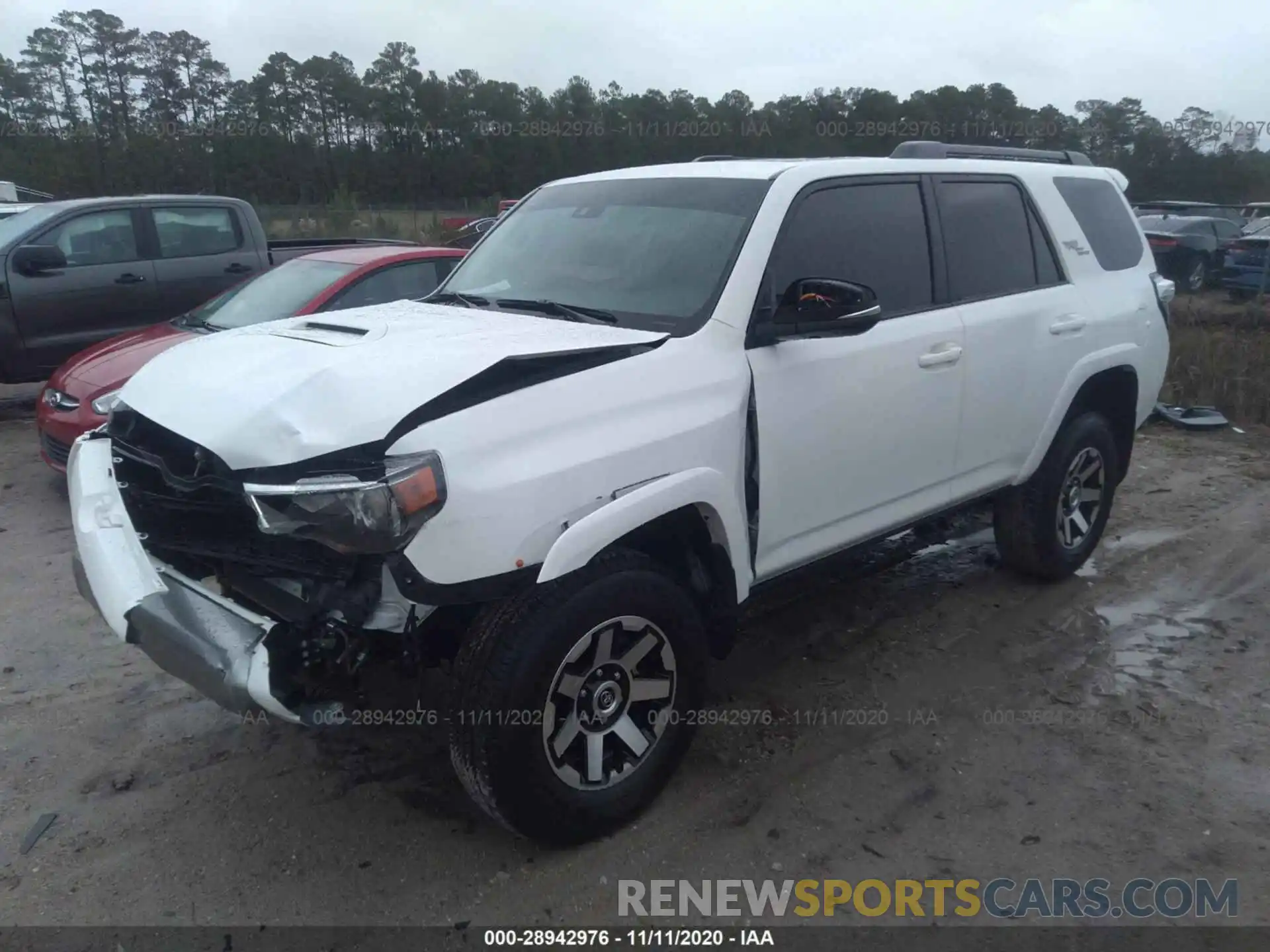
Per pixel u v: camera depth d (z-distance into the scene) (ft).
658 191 13.46
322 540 8.90
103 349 22.57
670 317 11.64
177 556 10.77
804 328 11.60
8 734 12.70
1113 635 15.74
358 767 12.01
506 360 9.69
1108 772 12.05
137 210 29.40
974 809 11.34
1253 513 21.61
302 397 9.28
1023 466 15.89
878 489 13.43
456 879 10.12
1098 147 79.77
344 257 23.61
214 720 13.07
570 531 9.50
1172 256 58.95
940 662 14.80
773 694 13.82
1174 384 32.65
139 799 11.39
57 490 22.95
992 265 15.11
